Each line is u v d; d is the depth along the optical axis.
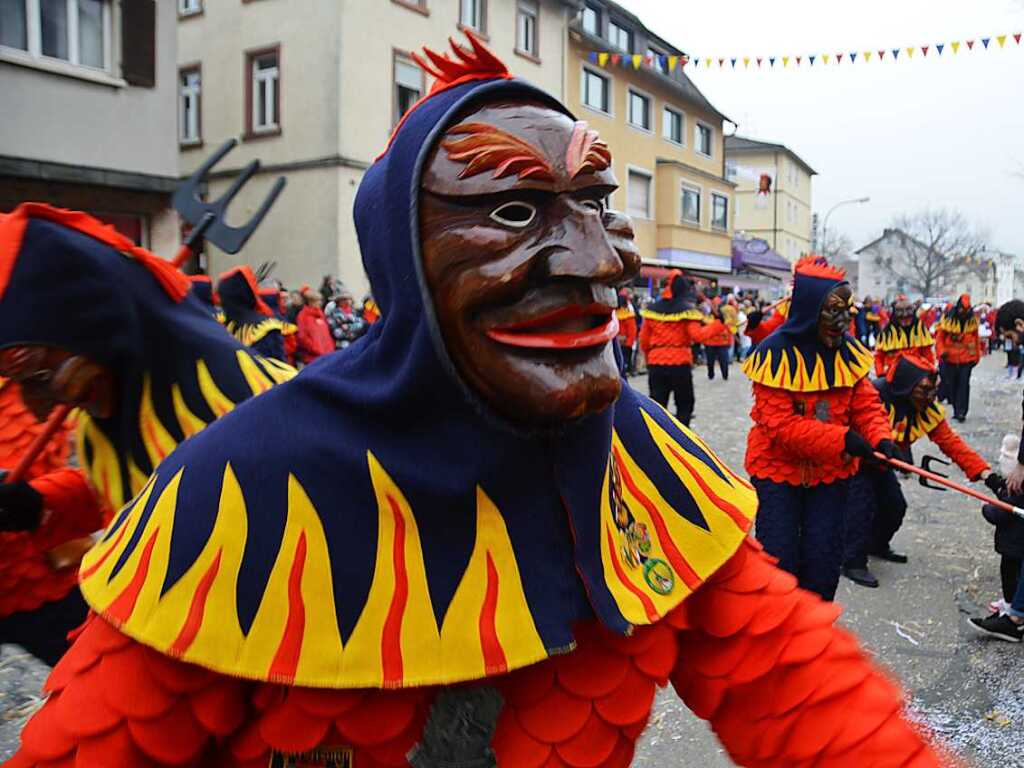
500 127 1.05
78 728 1.10
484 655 1.11
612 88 25.08
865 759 1.19
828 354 3.87
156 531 1.14
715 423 10.85
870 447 3.66
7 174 11.31
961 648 4.25
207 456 1.16
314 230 16.27
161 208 13.16
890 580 5.24
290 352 10.30
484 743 1.16
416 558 1.12
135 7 12.48
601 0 24.19
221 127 17.42
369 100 16.44
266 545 1.11
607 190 1.11
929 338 8.41
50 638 2.54
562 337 1.04
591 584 1.16
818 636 1.29
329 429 1.15
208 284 4.54
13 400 2.59
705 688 1.34
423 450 1.12
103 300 1.90
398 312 1.10
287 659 1.09
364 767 1.14
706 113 30.77
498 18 19.30
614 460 1.29
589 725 1.20
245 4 16.81
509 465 1.12
